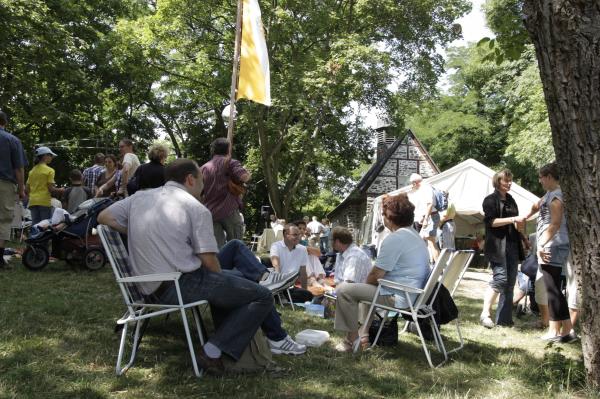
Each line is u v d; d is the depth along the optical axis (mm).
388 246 4887
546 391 4016
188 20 26578
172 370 3945
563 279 7223
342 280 6586
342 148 29422
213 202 7023
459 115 37250
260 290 3969
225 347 3883
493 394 3930
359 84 23594
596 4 3688
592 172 3801
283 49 26828
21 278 7598
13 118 23375
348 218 38781
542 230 6082
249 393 3596
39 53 20906
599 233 3844
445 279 5527
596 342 3932
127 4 29719
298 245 8234
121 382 3631
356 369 4379
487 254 6879
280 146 27656
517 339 6031
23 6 19656
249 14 8828
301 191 36312
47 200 10461
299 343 5113
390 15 26141
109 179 9867
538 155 25422
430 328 5656
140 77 28188
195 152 37000
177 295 3836
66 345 4422
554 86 3861
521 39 7430
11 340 4402
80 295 6594
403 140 35000
